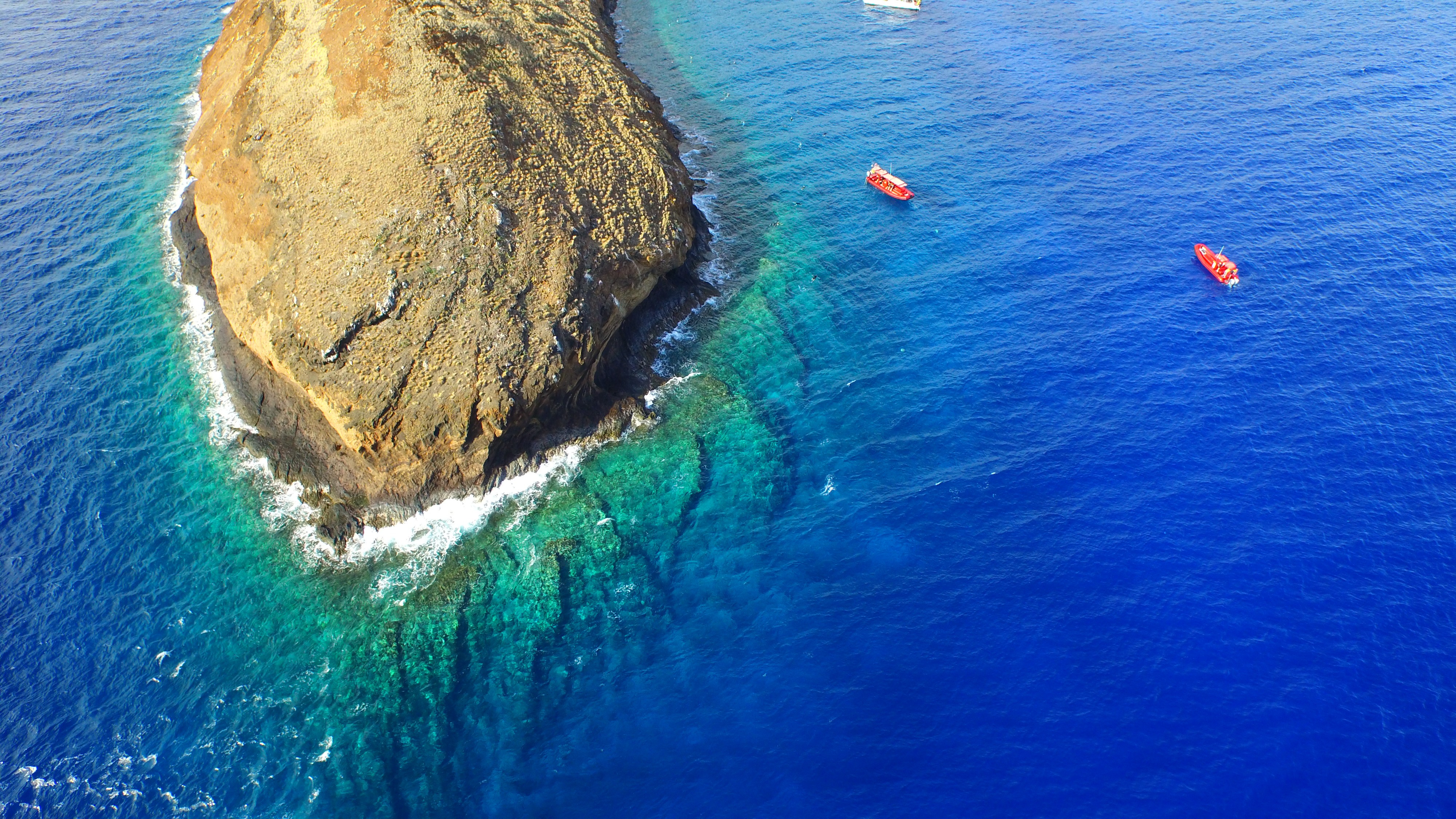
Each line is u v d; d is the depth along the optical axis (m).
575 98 73.25
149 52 103.12
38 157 84.69
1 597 51.25
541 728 46.09
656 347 67.81
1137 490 56.09
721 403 63.62
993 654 48.09
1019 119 94.56
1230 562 51.62
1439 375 62.50
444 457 56.88
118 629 50.09
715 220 80.50
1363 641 47.62
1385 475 55.97
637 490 57.91
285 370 57.88
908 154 89.62
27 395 62.81
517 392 56.31
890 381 65.00
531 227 60.88
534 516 56.28
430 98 63.66
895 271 75.06
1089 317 69.31
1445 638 47.56
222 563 53.56
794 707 46.41
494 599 51.78
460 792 43.66
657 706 46.81
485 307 57.53
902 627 49.69
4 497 56.34
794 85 101.62
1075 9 119.94
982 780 43.03
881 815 42.06
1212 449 58.28
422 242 58.44
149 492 57.16
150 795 43.31
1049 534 53.94
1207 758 43.31
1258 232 76.88
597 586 52.53
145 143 87.25
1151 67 103.75
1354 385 62.16
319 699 47.22
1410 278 70.94
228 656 49.09
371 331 56.69
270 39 75.25
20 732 45.47
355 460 57.53
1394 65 100.81
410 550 54.38
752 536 55.06
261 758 44.78
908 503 56.38
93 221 77.69
